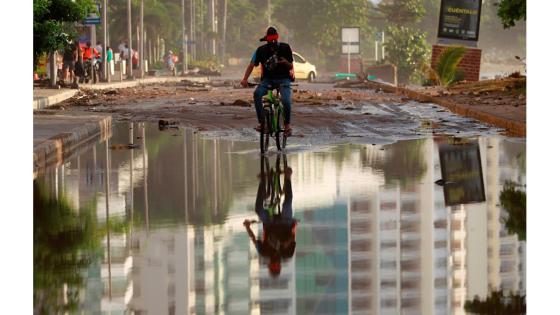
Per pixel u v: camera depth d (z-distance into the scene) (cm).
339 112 5250
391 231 1873
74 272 1559
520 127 3959
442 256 1639
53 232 1912
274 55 3366
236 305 1345
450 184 2491
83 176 2777
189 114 5216
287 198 2316
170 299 1380
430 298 1365
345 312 1298
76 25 8362
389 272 1527
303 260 1627
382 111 5378
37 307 1350
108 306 1349
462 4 8519
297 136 3931
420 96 6612
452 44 8588
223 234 1877
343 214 2081
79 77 9125
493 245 1727
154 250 1731
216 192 2442
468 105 5356
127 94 7431
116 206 2236
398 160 3048
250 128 4362
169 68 14538
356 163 2984
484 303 1339
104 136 4066
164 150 3488
